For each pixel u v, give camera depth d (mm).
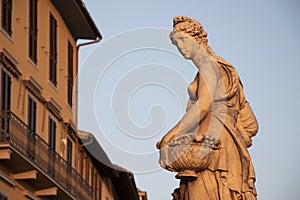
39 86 37531
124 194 51281
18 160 32938
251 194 6703
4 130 32125
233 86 6789
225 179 6707
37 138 35156
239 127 6863
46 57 39531
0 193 32094
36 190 36594
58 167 37969
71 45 44062
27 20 36812
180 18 6895
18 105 34625
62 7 41844
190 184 6754
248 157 6719
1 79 32625
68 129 41594
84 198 41625
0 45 32812
